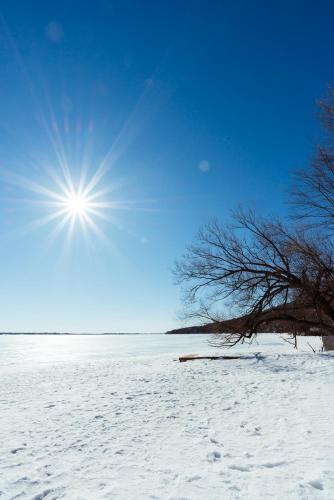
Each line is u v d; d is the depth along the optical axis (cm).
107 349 6197
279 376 1257
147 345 7400
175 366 1789
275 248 2108
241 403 841
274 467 434
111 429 646
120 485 396
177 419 711
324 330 2234
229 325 2297
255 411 746
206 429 629
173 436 592
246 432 595
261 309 2180
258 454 484
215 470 433
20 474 437
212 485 388
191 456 488
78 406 873
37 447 546
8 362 3544
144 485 394
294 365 1530
